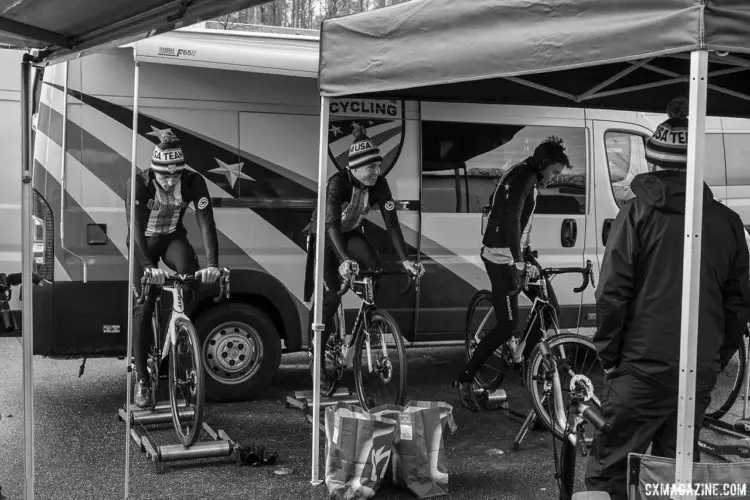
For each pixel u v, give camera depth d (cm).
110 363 765
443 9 374
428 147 661
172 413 510
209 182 608
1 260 698
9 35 343
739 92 578
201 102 606
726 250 329
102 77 586
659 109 643
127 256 589
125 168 589
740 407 591
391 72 402
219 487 452
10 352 816
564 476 330
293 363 781
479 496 442
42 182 575
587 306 701
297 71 588
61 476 466
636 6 296
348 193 547
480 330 639
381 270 541
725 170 869
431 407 445
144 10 321
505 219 560
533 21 334
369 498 428
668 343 320
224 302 615
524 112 687
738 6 276
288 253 628
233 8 301
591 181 704
